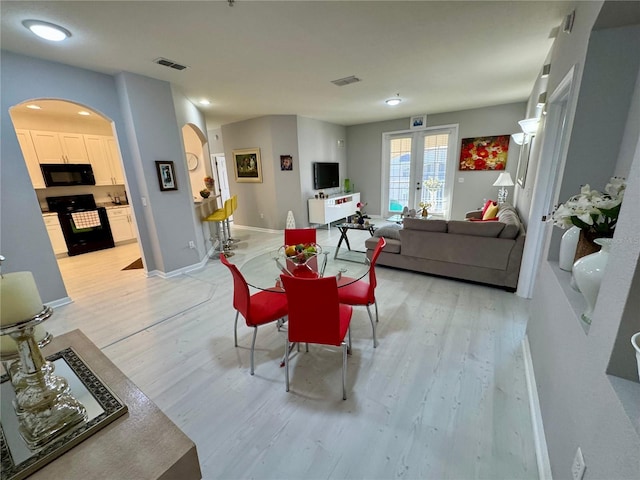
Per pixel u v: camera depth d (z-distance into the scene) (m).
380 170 7.27
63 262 4.55
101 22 2.10
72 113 4.70
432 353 2.13
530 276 2.88
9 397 0.92
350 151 7.62
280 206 6.28
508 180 4.57
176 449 0.75
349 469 1.34
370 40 2.56
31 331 0.79
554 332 1.47
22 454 0.72
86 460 0.72
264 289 2.02
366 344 2.27
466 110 5.89
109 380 0.98
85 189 5.30
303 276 2.24
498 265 3.08
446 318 2.61
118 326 2.65
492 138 5.76
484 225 3.04
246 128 6.20
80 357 1.10
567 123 1.83
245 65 3.03
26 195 2.80
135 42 2.44
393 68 3.29
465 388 1.79
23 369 0.81
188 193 3.99
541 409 1.49
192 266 4.14
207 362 2.12
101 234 5.21
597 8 1.38
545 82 3.03
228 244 5.13
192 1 1.88
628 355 0.79
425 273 3.63
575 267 1.16
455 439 1.46
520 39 2.61
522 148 4.39
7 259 2.74
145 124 3.39
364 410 1.65
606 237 1.27
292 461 1.38
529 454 1.38
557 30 2.42
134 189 3.58
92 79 3.09
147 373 2.02
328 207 6.34
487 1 2.00
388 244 3.68
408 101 4.98
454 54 2.93
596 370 0.91
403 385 1.83
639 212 0.74
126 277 3.86
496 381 1.84
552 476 1.19
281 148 5.96
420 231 3.40
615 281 0.84
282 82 3.64
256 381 1.91
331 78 3.55
